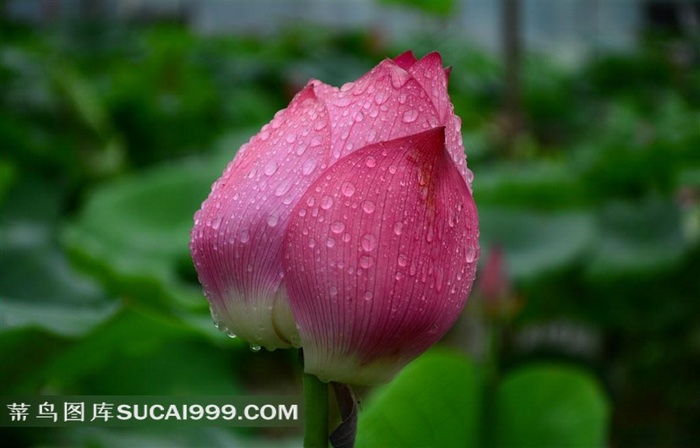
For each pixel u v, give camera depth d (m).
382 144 0.37
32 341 0.64
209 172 1.66
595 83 2.93
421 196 0.37
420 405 0.69
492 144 1.81
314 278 0.37
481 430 0.73
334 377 0.38
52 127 1.94
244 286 0.38
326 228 0.37
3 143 1.69
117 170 1.85
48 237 1.39
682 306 1.48
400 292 0.37
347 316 0.37
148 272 0.84
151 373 0.95
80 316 0.69
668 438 1.55
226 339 0.69
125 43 3.24
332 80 2.75
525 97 2.57
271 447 0.79
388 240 0.37
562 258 1.39
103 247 1.41
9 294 0.82
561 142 2.74
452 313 0.38
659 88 2.71
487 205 1.54
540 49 4.05
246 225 0.37
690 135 1.57
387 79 0.38
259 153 0.38
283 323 0.38
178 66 2.25
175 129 2.11
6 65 2.13
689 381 1.60
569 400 0.74
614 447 1.55
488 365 0.95
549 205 1.53
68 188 1.79
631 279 1.42
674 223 1.51
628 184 1.65
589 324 1.57
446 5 1.37
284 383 1.88
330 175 0.37
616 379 1.59
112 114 2.03
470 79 2.63
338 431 0.39
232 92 2.42
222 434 0.78
